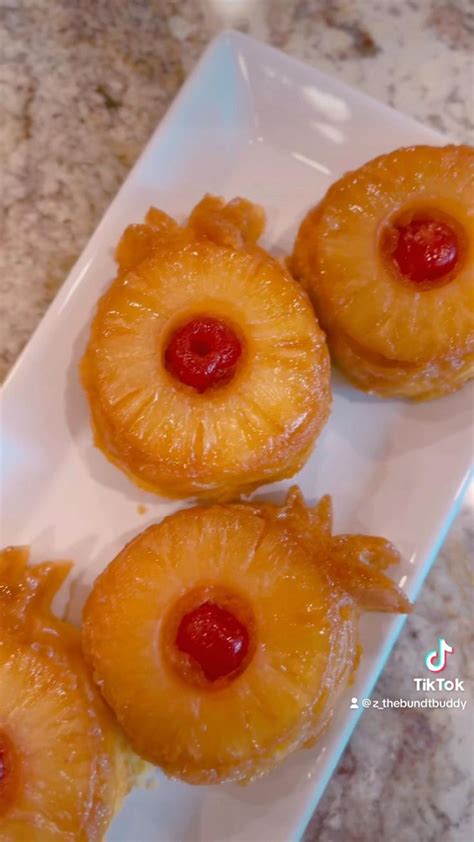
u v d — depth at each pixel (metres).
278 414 0.42
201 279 0.42
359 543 0.43
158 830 0.43
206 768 0.40
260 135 0.48
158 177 0.46
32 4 0.50
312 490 0.46
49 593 0.44
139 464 0.42
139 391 0.42
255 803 0.43
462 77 0.50
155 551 0.41
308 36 0.50
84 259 0.45
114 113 0.50
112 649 0.41
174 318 0.42
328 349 0.44
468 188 0.43
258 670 0.40
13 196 0.49
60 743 0.40
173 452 0.42
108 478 0.46
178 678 0.40
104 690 0.41
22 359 0.45
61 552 0.45
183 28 0.50
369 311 0.43
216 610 0.40
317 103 0.47
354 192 0.43
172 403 0.42
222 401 0.42
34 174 0.49
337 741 0.42
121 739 0.42
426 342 0.42
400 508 0.45
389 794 0.45
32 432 0.45
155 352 0.42
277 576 0.41
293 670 0.40
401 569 0.44
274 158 0.48
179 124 0.46
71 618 0.45
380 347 0.43
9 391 0.45
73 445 0.46
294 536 0.42
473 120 0.50
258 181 0.48
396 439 0.46
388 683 0.46
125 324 0.42
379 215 0.43
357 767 0.45
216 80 0.46
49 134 0.49
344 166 0.47
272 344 0.42
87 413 0.46
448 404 0.45
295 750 0.42
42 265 0.48
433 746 0.45
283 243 0.47
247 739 0.40
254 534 0.41
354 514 0.45
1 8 0.50
